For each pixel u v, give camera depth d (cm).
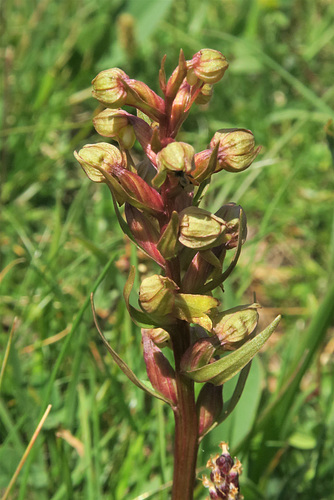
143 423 22
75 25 43
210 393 16
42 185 36
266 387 24
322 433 21
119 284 24
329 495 22
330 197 35
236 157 15
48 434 22
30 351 25
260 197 36
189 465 16
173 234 15
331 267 23
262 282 34
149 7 41
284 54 44
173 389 16
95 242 30
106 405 23
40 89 38
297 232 35
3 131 33
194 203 16
